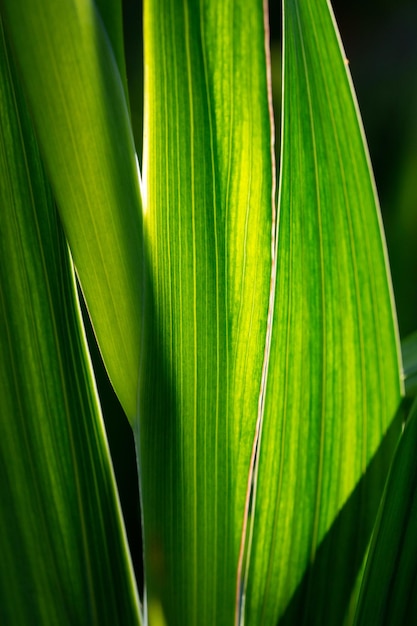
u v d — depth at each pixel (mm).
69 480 351
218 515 352
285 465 354
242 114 323
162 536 352
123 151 328
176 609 357
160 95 323
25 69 316
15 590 352
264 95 322
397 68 706
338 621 361
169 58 320
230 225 332
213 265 334
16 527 350
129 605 360
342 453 353
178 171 328
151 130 325
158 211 329
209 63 320
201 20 317
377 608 349
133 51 656
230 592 357
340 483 355
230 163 327
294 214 340
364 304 346
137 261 333
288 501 356
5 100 331
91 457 352
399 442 342
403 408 352
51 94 318
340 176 339
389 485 344
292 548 358
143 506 349
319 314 346
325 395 350
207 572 355
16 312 341
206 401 343
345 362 348
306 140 337
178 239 332
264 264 335
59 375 345
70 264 342
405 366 391
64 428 348
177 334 337
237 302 338
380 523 345
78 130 322
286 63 333
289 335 346
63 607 354
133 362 340
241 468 349
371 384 350
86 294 333
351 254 343
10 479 347
